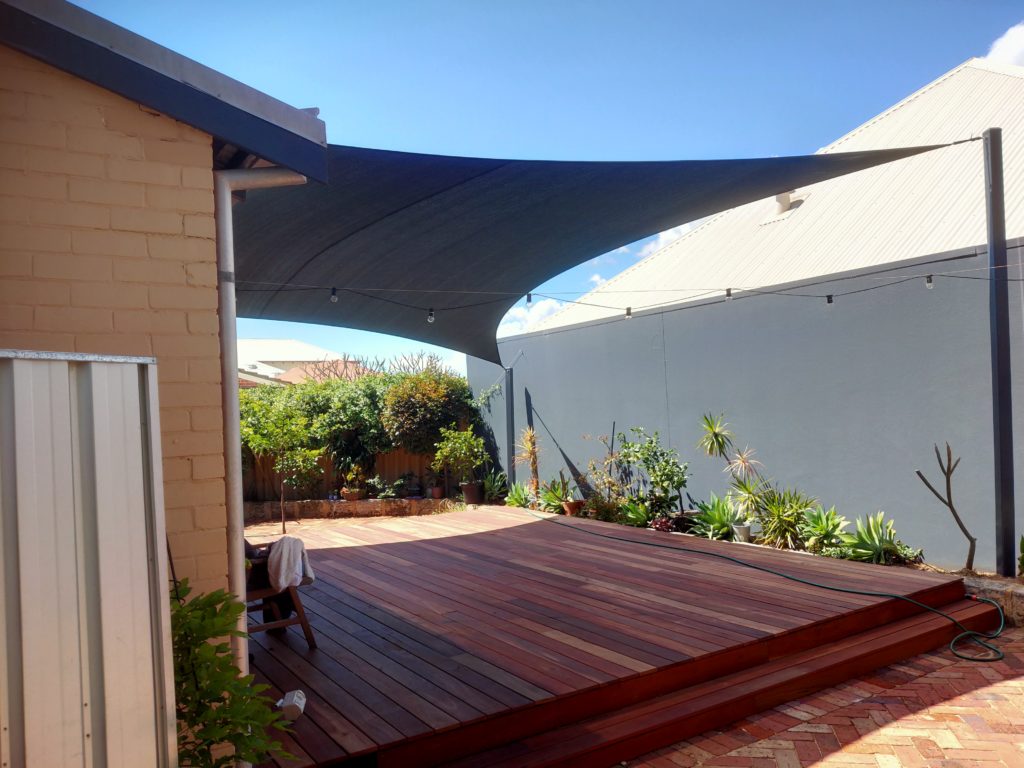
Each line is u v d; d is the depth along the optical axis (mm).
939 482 7055
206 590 2871
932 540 7109
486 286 6953
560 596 5766
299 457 11914
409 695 3826
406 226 5316
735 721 4043
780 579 6098
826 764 3527
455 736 3475
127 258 2768
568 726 3771
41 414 1727
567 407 11672
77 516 1781
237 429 3053
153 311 2809
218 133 2926
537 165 4441
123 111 2779
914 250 8266
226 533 2982
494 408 13320
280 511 12266
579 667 4152
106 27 2697
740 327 9023
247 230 4891
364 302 7238
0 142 2572
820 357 8133
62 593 1740
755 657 4543
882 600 5348
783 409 8531
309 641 4648
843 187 11016
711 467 9430
